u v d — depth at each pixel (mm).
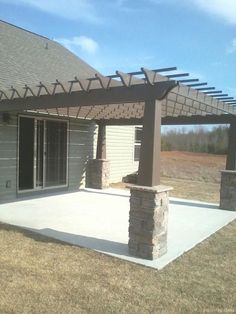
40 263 5609
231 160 10562
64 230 7590
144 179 6160
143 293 4746
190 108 9391
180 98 7809
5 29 14250
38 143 11867
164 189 6105
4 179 10781
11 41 13633
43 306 4270
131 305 4414
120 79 6445
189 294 4773
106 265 5668
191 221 8898
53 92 7941
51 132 12352
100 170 13883
